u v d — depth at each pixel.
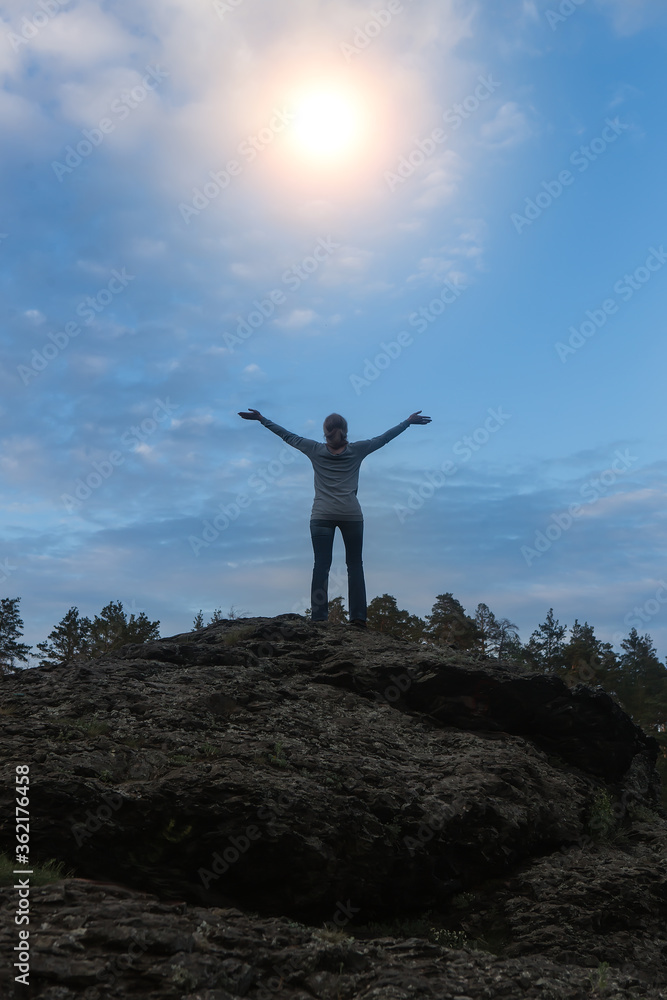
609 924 6.73
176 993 4.04
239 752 6.99
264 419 11.78
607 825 8.64
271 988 4.37
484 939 6.46
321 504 11.47
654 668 45.53
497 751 8.73
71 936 4.36
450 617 27.88
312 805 6.45
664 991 5.36
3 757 6.25
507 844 7.43
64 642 29.06
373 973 4.68
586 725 9.79
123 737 6.89
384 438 11.79
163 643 9.67
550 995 4.86
